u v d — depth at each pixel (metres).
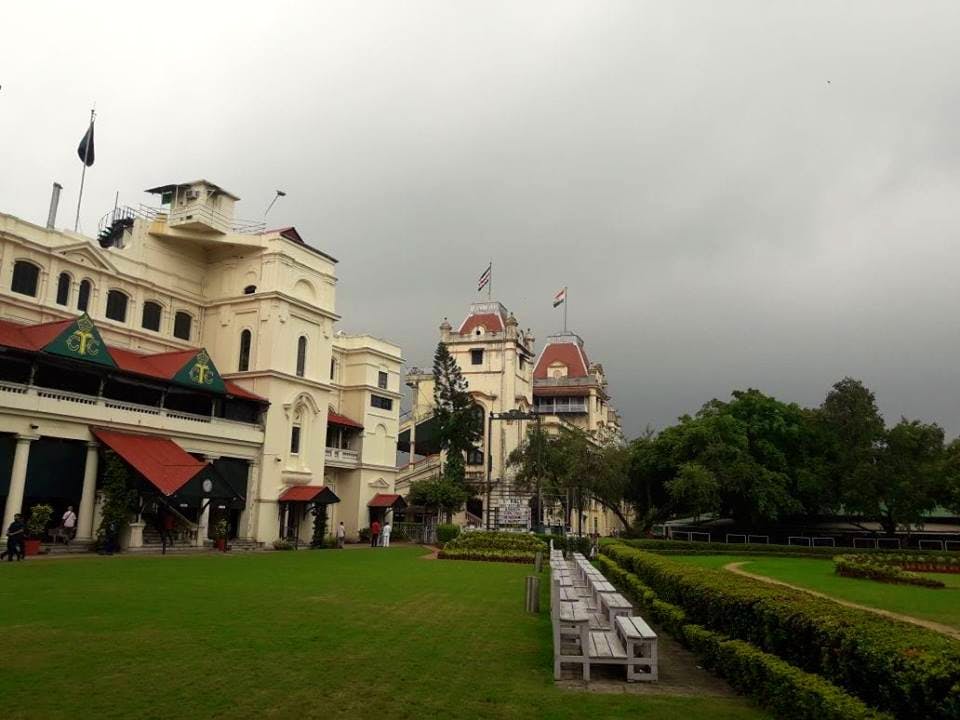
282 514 48.34
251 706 8.47
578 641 12.05
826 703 7.16
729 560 44.00
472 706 8.79
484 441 76.56
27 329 36.38
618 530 95.69
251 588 20.08
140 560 29.70
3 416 32.78
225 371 49.59
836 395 64.38
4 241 38.06
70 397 35.78
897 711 6.62
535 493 64.38
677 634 13.46
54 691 8.87
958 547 61.22
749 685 9.38
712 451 59.03
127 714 8.05
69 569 24.16
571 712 8.69
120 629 12.92
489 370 79.12
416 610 16.58
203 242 50.00
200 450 42.69
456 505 62.75
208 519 42.84
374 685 9.55
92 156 46.00
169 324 48.53
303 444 50.81
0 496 33.44
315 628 13.61
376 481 61.56
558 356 96.38
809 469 63.19
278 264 49.59
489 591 21.22
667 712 8.77
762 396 67.25
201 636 12.45
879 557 39.56
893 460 60.78
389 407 64.56
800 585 27.34
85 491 35.94
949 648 6.83
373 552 42.53
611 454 61.91
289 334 50.16
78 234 42.59
